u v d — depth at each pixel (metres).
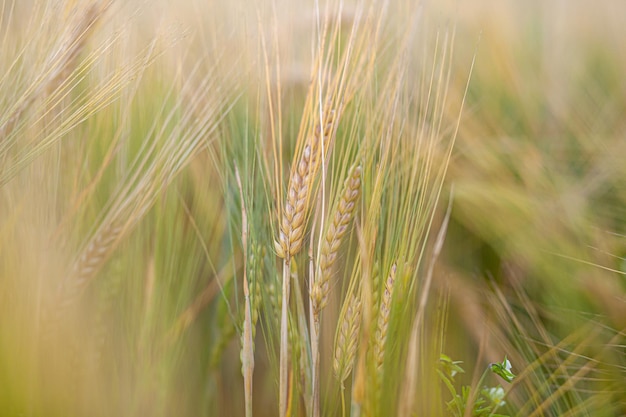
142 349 0.73
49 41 0.70
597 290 0.77
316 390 0.67
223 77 0.78
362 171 0.66
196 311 0.77
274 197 0.70
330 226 0.66
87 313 0.72
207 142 0.76
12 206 0.72
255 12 0.76
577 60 1.12
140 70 0.72
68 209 0.73
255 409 0.78
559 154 0.90
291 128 0.77
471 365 0.77
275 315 0.71
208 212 0.80
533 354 0.76
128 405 0.72
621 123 0.91
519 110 0.96
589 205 0.84
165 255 0.76
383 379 0.65
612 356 0.75
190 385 0.77
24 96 0.69
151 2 0.77
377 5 0.73
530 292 0.82
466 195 0.84
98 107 0.71
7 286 0.70
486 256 0.85
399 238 0.68
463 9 1.01
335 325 0.73
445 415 0.71
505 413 0.74
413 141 0.71
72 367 0.70
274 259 0.70
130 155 0.77
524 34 1.14
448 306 0.76
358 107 0.70
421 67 0.77
